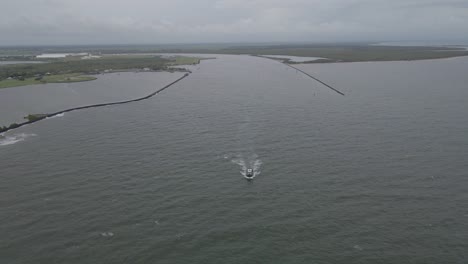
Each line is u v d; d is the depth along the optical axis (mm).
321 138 115438
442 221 68688
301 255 59875
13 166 94938
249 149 106125
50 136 120562
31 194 79875
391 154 101250
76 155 102375
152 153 103312
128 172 90625
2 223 69000
